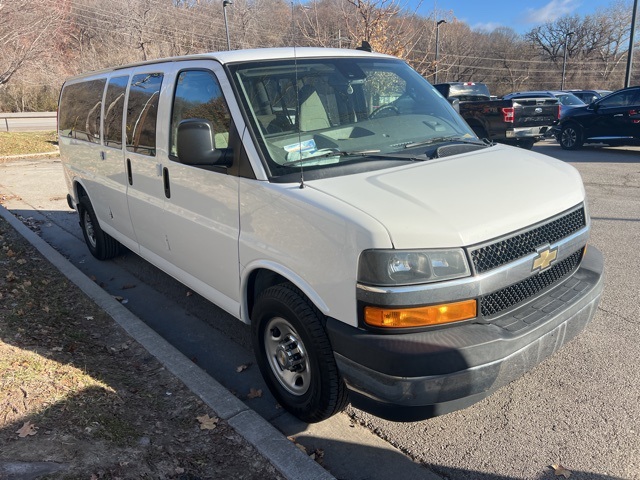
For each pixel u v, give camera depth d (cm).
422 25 1338
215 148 332
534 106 1258
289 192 295
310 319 292
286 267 302
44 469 258
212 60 366
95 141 562
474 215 271
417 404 253
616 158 1313
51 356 370
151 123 432
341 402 304
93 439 285
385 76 412
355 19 1156
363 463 301
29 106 3841
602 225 719
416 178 302
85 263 662
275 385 341
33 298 482
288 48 398
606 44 8181
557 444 308
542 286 308
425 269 253
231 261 352
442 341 252
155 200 440
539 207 296
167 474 269
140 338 414
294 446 292
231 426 309
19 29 1820
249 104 336
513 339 264
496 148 379
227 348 440
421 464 299
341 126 358
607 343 412
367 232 254
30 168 1415
